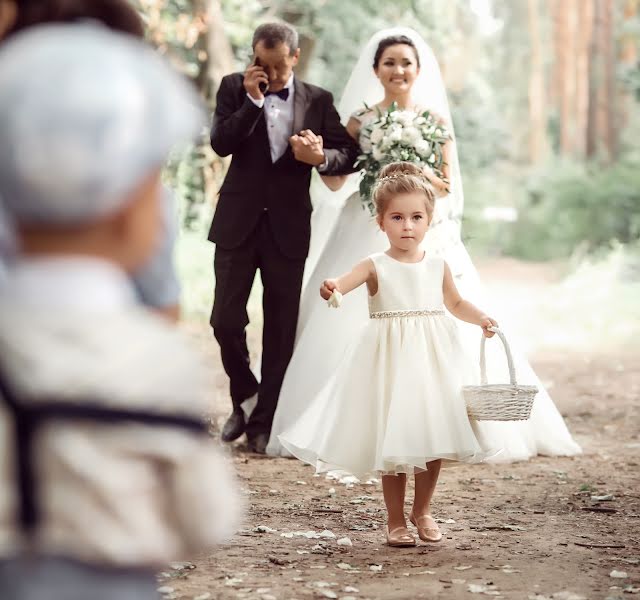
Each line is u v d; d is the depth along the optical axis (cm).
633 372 1279
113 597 175
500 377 761
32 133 166
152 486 177
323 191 858
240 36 1975
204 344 1359
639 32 3731
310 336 785
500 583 447
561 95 4559
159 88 176
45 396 170
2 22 264
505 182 3841
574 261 2662
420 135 753
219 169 1792
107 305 176
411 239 538
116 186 170
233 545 511
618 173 3234
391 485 522
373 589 436
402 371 515
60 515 171
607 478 703
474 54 4050
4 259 240
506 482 689
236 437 815
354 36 2244
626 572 467
